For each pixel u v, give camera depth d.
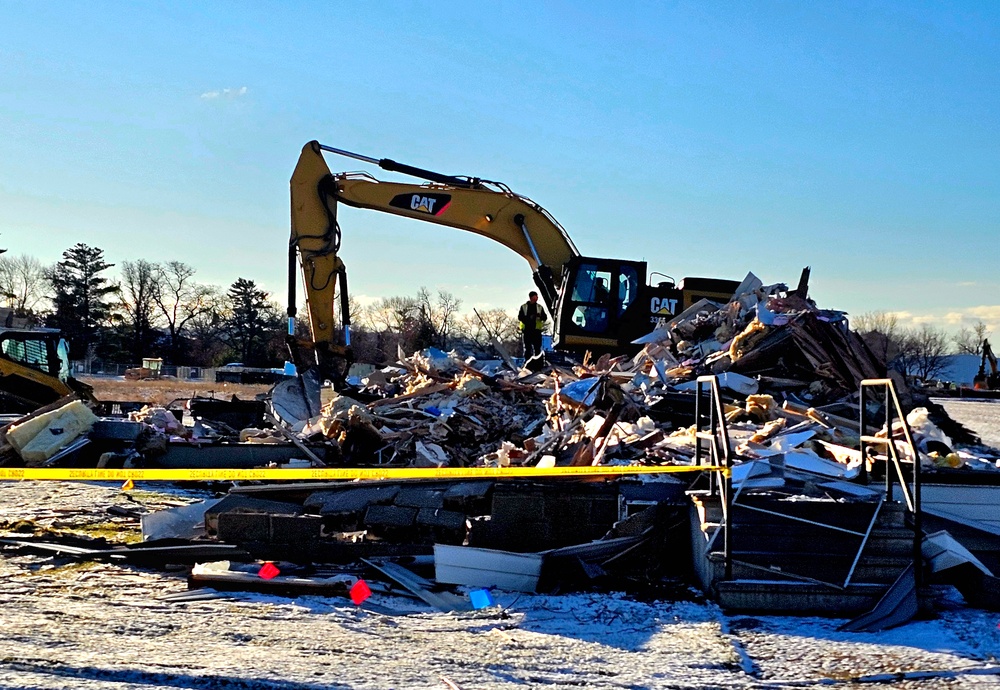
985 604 7.06
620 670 5.59
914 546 6.92
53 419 14.02
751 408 12.37
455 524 8.41
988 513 7.91
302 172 20.41
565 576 7.62
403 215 21.91
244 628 6.30
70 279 89.44
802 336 14.69
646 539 7.75
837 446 9.30
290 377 18.92
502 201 22.28
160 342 91.62
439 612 6.87
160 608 6.77
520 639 6.18
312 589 7.21
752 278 19.00
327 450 13.77
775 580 6.97
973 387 60.75
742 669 5.65
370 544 8.03
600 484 8.04
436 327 80.88
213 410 19.48
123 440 14.01
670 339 17.97
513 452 10.43
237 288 92.56
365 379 19.97
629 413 12.70
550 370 18.14
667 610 6.95
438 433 14.21
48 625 6.27
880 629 6.52
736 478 7.93
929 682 5.46
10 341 21.42
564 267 20.73
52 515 10.16
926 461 8.84
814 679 5.49
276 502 9.47
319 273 20.22
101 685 5.12
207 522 8.61
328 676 5.34
